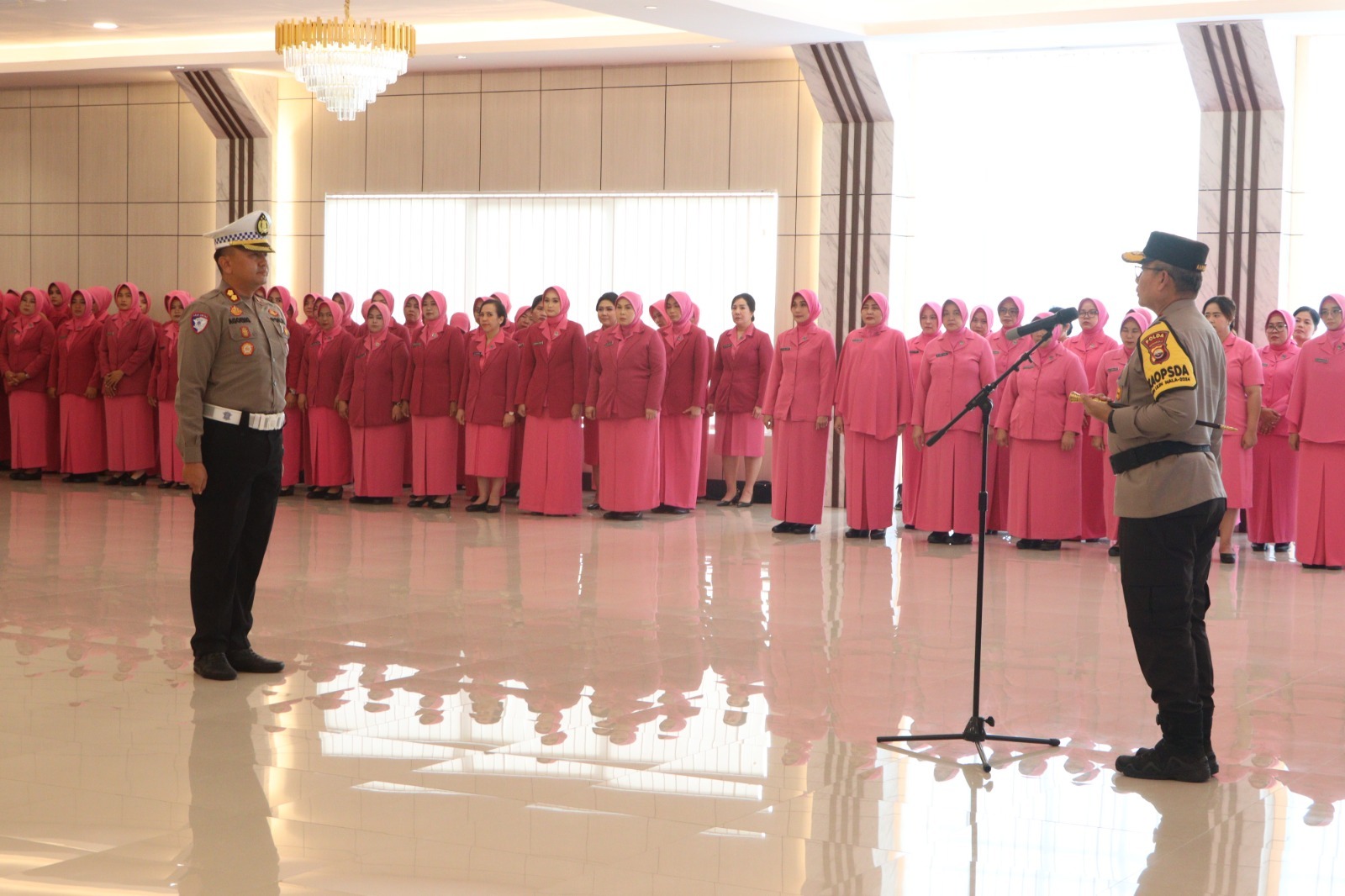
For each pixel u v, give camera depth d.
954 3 10.65
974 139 11.51
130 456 12.43
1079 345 9.88
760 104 12.24
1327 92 10.45
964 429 9.52
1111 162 11.01
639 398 10.59
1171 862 3.59
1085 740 4.76
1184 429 4.16
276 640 6.16
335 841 3.63
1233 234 10.45
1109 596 7.57
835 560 8.76
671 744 4.62
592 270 12.98
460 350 11.19
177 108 14.45
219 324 5.35
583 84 12.88
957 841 3.72
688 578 7.92
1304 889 3.42
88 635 6.15
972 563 8.74
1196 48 10.07
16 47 13.84
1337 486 8.70
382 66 9.45
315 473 11.66
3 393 13.54
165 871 3.40
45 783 4.09
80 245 14.94
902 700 5.25
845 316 11.79
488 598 7.22
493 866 3.48
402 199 13.69
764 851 3.62
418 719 4.88
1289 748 4.70
